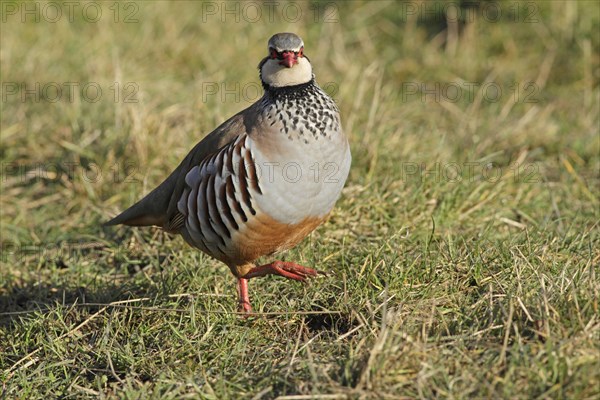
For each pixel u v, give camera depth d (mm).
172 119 14594
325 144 8719
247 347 8867
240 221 8922
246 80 16656
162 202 9867
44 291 10734
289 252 10539
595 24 17281
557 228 11133
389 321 8352
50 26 18078
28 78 16156
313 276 9469
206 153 9156
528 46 17516
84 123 14359
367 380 7422
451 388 7312
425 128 14719
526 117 14539
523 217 11828
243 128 8906
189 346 8836
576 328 7738
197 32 18438
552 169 13586
